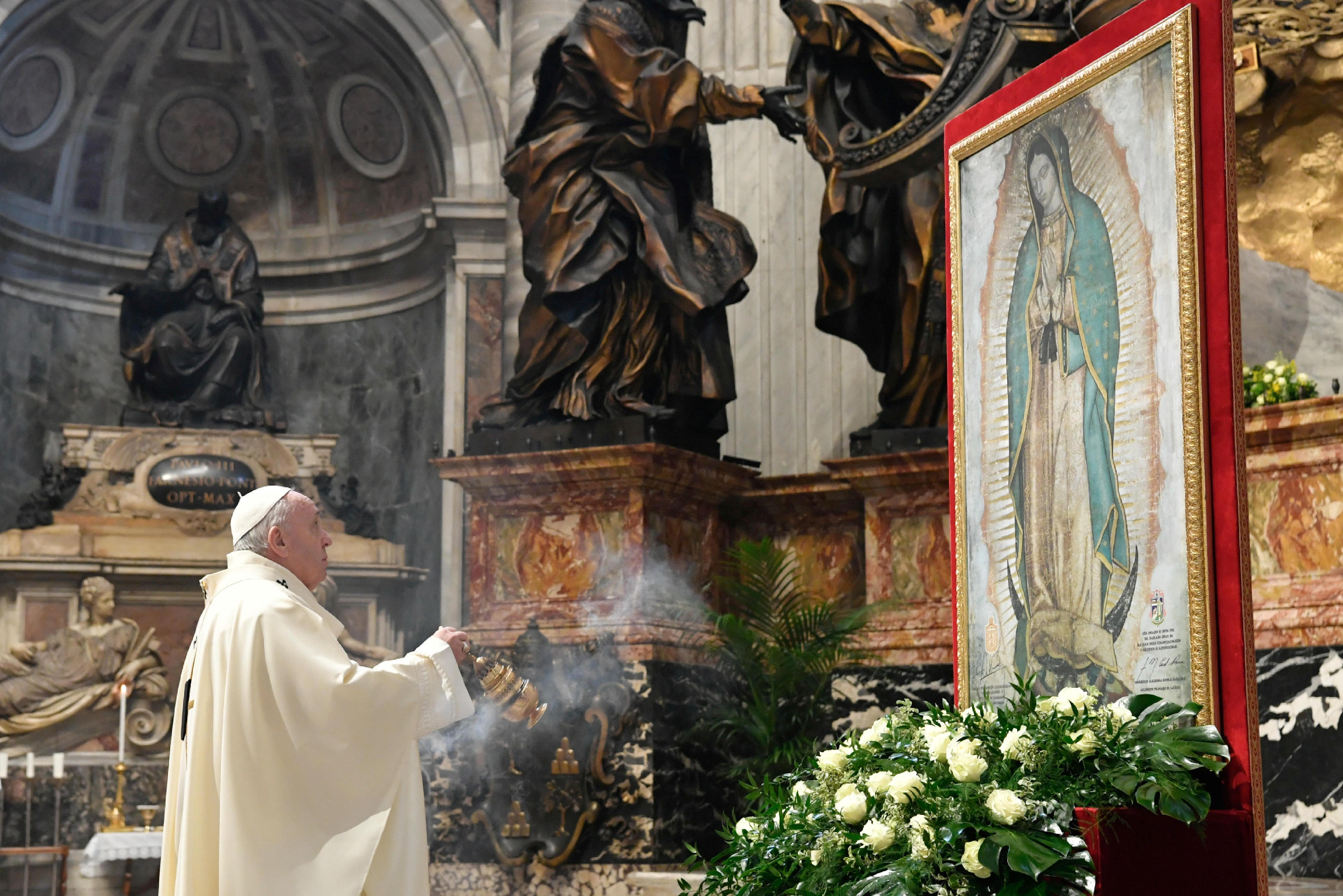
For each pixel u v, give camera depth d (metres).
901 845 3.14
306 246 13.13
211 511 11.69
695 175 9.00
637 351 8.67
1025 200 4.04
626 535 8.34
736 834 3.63
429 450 12.26
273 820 3.71
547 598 8.50
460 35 12.14
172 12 12.42
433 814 8.26
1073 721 3.24
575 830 7.87
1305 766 6.67
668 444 8.59
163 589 11.48
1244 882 3.07
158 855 9.36
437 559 11.90
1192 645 3.24
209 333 12.27
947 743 3.34
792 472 10.76
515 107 11.69
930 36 8.30
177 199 13.13
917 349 8.60
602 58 8.44
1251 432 7.11
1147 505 3.44
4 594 11.09
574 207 8.62
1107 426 3.61
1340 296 8.38
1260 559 7.11
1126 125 3.60
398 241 12.76
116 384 12.69
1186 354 3.31
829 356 10.81
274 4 12.41
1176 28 3.41
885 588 8.52
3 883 10.43
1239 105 8.22
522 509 8.70
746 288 8.79
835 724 8.38
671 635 8.24
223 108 13.04
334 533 12.03
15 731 10.66
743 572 8.66
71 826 10.64
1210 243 3.31
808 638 8.08
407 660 3.86
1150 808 2.99
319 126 13.03
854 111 8.48
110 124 12.68
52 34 11.97
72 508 11.45
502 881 8.05
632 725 7.98
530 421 8.84
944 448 8.28
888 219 8.80
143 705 11.06
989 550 4.13
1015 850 2.95
